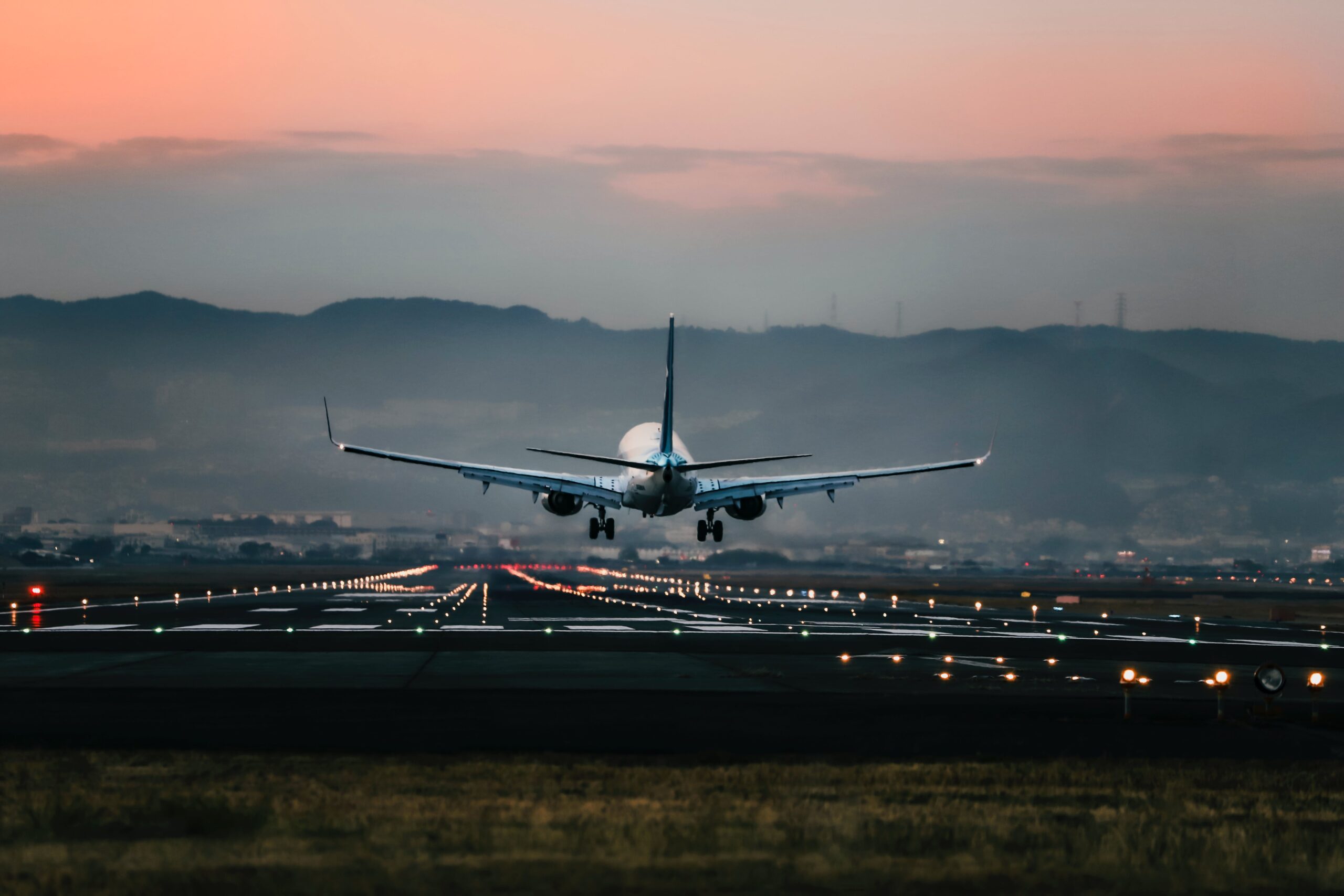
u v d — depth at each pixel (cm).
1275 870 5769
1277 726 11469
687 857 5828
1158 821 7006
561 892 5147
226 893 5097
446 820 6688
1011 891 5303
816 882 5384
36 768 8494
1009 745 10131
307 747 9625
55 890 5119
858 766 8938
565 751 9612
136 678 14975
